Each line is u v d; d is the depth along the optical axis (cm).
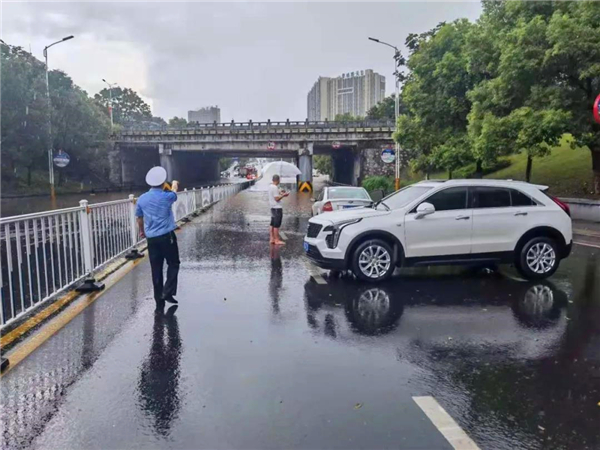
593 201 1836
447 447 346
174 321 632
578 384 449
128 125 8488
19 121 4650
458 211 859
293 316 655
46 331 591
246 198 3891
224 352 523
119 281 867
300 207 2895
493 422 381
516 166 3195
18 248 589
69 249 745
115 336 575
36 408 402
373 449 342
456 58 2359
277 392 429
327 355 515
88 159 6044
